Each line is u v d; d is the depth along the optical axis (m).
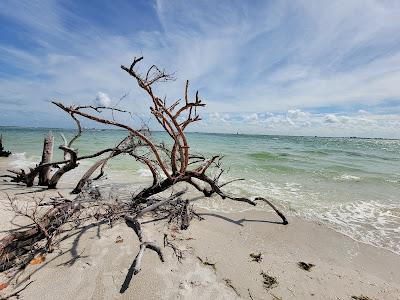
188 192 6.90
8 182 7.28
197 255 3.48
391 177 10.34
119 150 5.95
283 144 35.97
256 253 3.72
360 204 6.52
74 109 4.43
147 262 3.19
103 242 3.58
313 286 3.06
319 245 4.15
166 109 4.57
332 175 10.32
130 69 4.14
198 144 27.69
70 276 2.85
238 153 17.39
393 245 4.29
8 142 21.17
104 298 2.59
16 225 3.88
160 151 7.48
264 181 8.80
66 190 6.66
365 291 3.04
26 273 2.87
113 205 4.72
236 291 2.85
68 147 6.00
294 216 5.40
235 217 5.13
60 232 3.82
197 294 2.74
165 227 4.28
